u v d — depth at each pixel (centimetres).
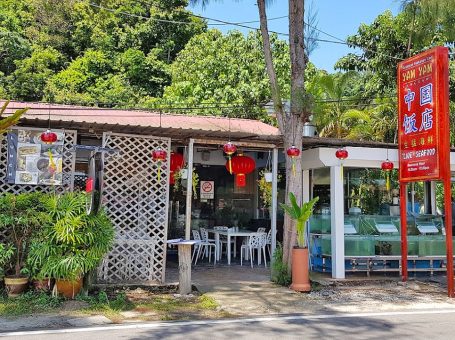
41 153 795
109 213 838
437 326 607
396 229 1047
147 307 703
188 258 818
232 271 1056
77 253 696
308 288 848
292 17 917
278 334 554
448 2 948
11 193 786
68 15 2558
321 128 1738
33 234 718
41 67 2317
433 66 868
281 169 1313
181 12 2400
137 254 855
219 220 1424
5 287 718
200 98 1870
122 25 2669
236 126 1154
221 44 2025
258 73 1878
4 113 907
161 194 877
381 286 930
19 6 2591
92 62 2439
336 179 992
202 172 1418
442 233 1084
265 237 1168
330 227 1019
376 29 1645
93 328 573
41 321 604
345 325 608
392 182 1226
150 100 2097
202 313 675
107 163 843
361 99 1756
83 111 1080
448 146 855
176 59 2327
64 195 756
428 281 987
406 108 945
